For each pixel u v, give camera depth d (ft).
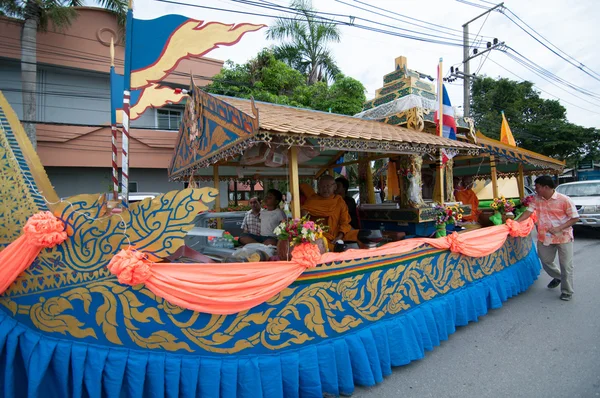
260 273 8.32
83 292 7.92
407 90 19.06
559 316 15.01
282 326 8.88
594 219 31.99
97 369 7.74
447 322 12.90
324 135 9.43
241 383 8.20
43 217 7.60
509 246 17.72
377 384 10.21
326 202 14.08
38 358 7.74
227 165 17.81
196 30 9.68
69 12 35.29
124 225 7.95
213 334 8.19
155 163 45.83
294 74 46.52
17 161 8.01
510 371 10.79
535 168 25.61
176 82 44.09
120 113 14.73
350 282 10.03
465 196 21.97
